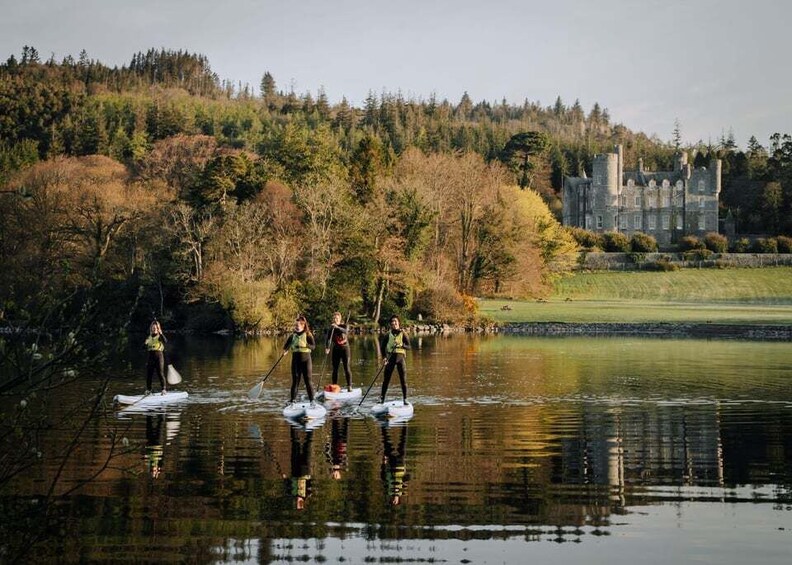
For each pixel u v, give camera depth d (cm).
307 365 2034
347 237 6225
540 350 4288
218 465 1417
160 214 6303
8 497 1191
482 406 2139
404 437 1686
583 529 1079
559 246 9538
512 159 14350
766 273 10838
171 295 6097
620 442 1634
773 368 3231
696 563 962
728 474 1373
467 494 1237
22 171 8675
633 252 11844
